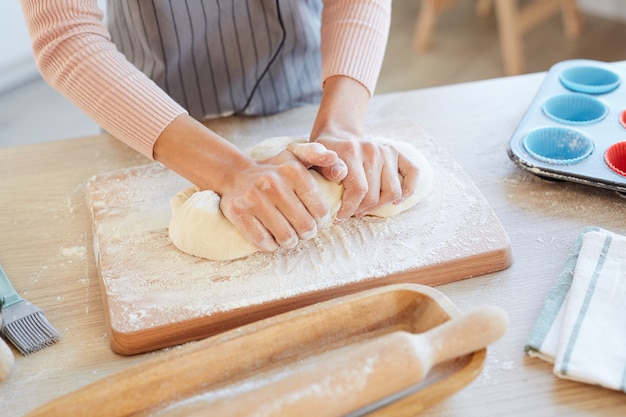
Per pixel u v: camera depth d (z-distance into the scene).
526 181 0.93
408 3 3.17
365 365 0.57
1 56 2.41
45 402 0.65
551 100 1.01
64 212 0.93
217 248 0.79
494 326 0.61
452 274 0.77
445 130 1.05
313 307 0.68
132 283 0.76
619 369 0.62
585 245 0.76
